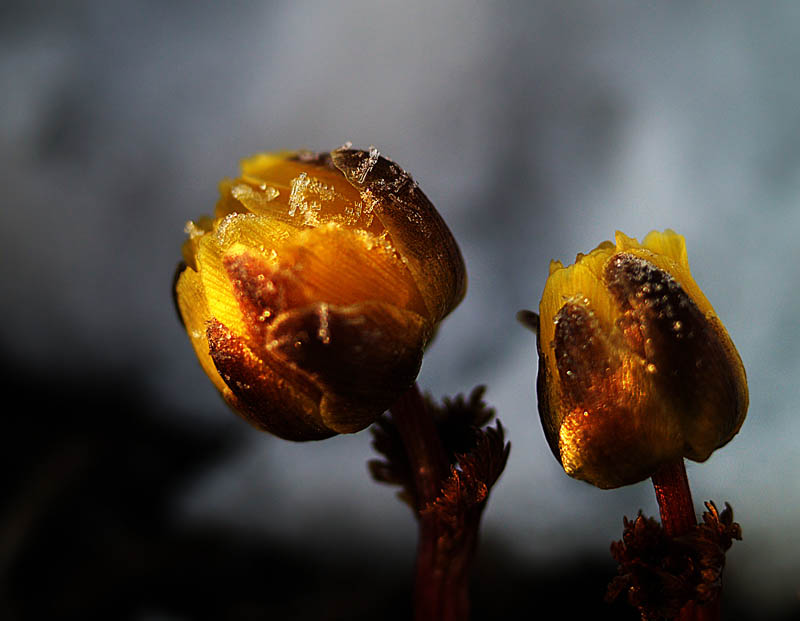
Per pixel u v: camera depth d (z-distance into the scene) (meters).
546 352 0.15
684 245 0.15
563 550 0.32
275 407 0.15
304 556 0.34
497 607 0.29
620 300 0.15
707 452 0.15
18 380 0.42
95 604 0.32
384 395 0.15
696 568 0.15
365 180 0.15
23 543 0.33
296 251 0.15
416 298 0.15
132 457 0.39
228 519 0.36
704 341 0.15
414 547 0.34
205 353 0.16
